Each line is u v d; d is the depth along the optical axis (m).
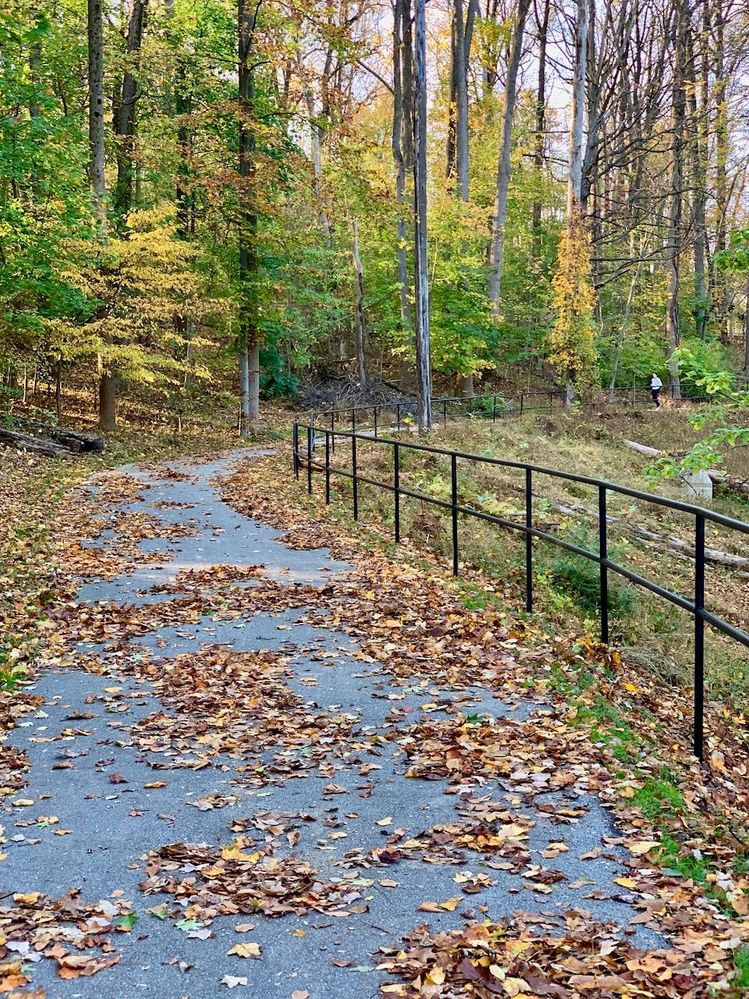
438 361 37.94
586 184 37.84
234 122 29.22
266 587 9.38
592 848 4.07
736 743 7.14
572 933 3.37
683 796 4.78
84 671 6.84
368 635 7.70
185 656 7.15
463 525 14.55
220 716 5.89
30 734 5.62
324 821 4.42
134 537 12.25
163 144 31.75
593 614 11.00
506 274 45.19
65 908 3.61
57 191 19.11
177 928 3.50
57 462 20.44
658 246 47.84
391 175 40.12
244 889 3.76
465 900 3.66
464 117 38.50
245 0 28.61
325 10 27.45
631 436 29.86
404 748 5.28
